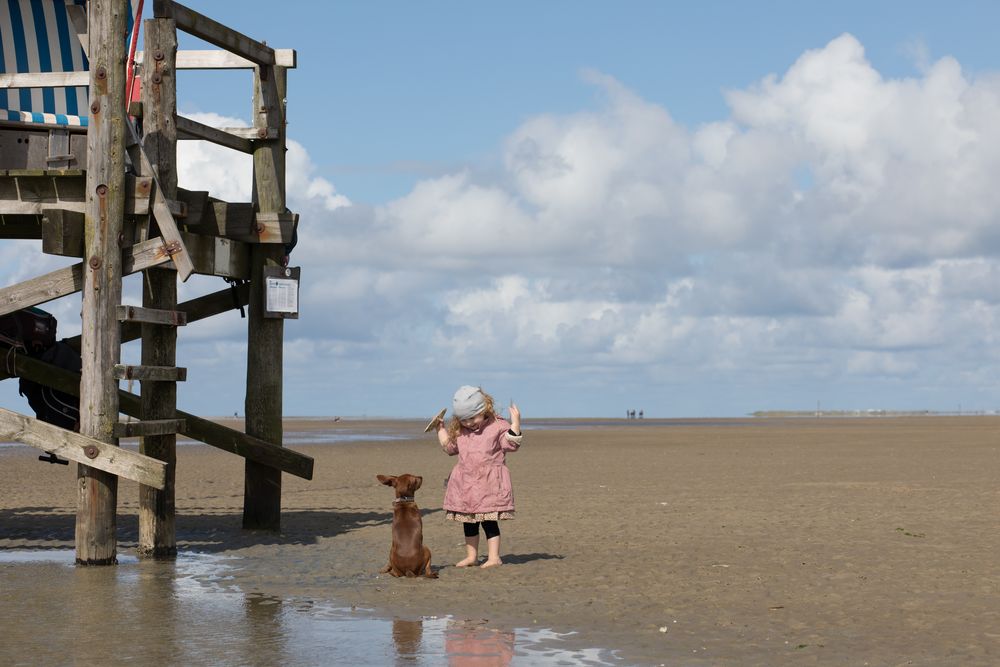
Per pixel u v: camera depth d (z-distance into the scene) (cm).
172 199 919
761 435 4575
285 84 1138
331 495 1599
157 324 931
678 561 897
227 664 533
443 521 1231
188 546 1023
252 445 1117
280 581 805
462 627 627
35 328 1030
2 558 936
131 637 598
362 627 627
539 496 1523
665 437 4359
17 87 964
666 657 550
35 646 575
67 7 1168
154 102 925
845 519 1214
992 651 564
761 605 697
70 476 1956
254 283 1136
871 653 559
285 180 1138
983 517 1229
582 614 667
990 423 7606
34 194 890
